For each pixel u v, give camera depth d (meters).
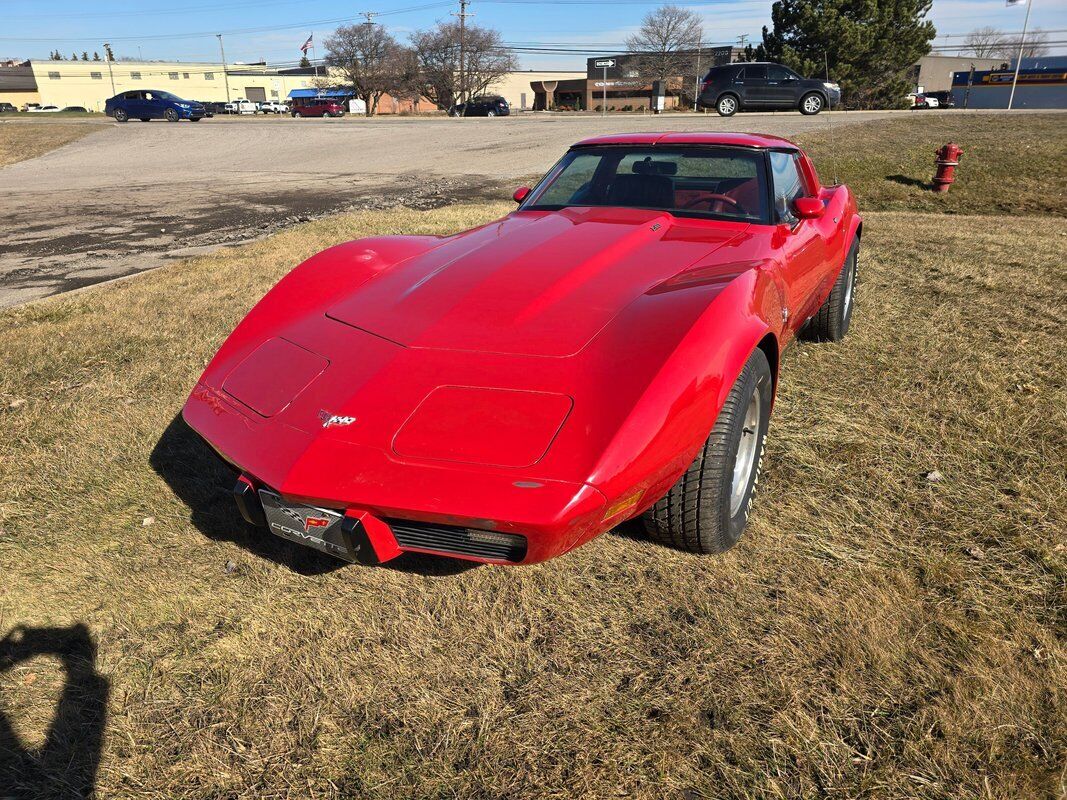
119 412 3.73
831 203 4.21
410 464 1.96
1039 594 2.27
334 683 2.06
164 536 2.73
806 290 3.49
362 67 66.75
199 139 26.22
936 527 2.63
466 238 3.30
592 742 1.86
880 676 2.00
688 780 1.75
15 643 2.22
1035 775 1.69
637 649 2.15
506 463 1.92
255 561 2.59
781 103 24.86
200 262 6.97
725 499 2.37
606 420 1.97
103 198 13.19
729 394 2.30
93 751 1.87
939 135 16.14
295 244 7.55
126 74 93.94
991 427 3.29
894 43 37.25
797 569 2.45
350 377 2.30
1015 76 45.53
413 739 1.89
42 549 2.67
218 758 1.84
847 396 3.72
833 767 1.75
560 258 2.82
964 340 4.41
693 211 3.41
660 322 2.22
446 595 2.40
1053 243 7.23
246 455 2.16
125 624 2.30
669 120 26.73
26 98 97.06
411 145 21.25
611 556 2.55
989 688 1.93
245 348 2.70
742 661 2.08
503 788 1.75
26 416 3.72
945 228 8.34
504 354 2.26
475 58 66.62
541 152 17.97
